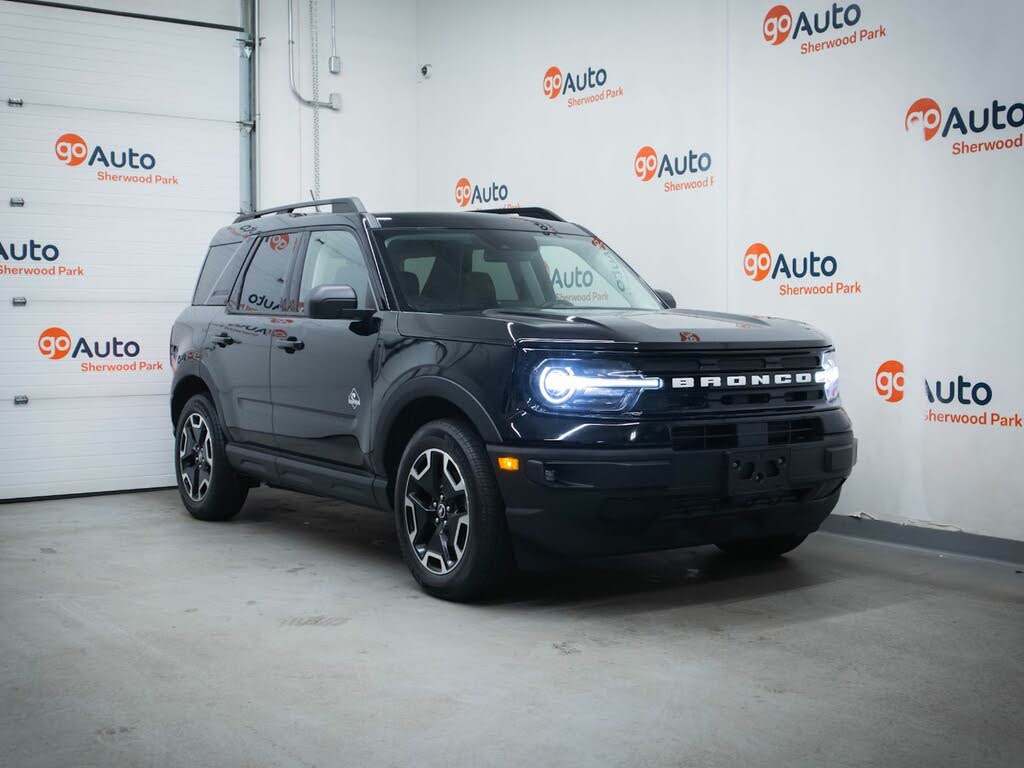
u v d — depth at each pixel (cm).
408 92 987
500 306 516
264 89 906
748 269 680
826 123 630
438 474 467
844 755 296
